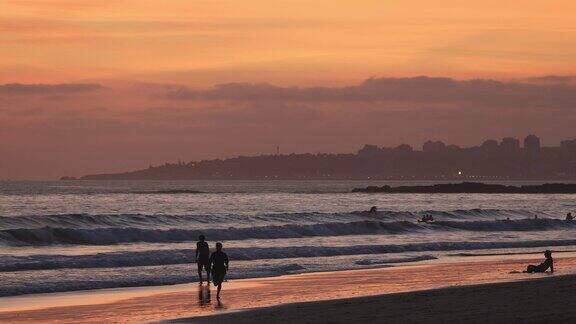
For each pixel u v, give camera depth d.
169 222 182.12
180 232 151.62
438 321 54.03
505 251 137.12
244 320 58.22
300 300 73.69
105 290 81.25
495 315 56.25
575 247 148.12
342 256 123.25
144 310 67.25
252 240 155.38
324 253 125.81
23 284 83.25
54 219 168.62
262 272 98.12
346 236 171.38
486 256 125.94
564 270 101.56
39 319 62.41
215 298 75.25
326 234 172.88
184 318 60.78
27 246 133.50
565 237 179.38
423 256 123.06
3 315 64.44
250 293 79.12
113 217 177.38
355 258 119.56
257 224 189.25
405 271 100.81
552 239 169.62
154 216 184.00
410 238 168.62
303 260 115.44
